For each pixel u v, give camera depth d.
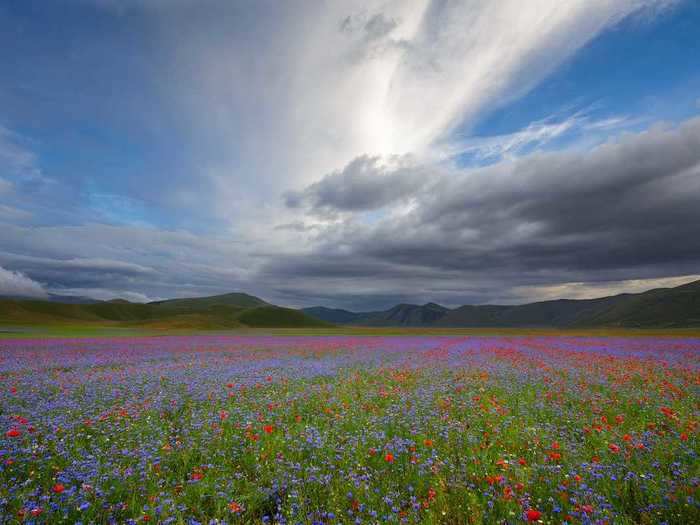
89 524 4.50
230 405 10.77
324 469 6.21
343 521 4.61
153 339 50.31
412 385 14.39
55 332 66.06
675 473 5.66
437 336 66.12
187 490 5.40
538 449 7.14
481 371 17.78
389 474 6.16
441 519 4.84
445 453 6.98
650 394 11.84
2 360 23.16
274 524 4.81
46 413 9.52
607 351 29.31
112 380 14.98
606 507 4.86
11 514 4.54
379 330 120.31
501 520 4.62
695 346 33.97
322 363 22.14
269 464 6.38
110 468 6.09
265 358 25.98
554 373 17.09
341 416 9.43
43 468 6.23
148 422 8.74
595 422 8.61
